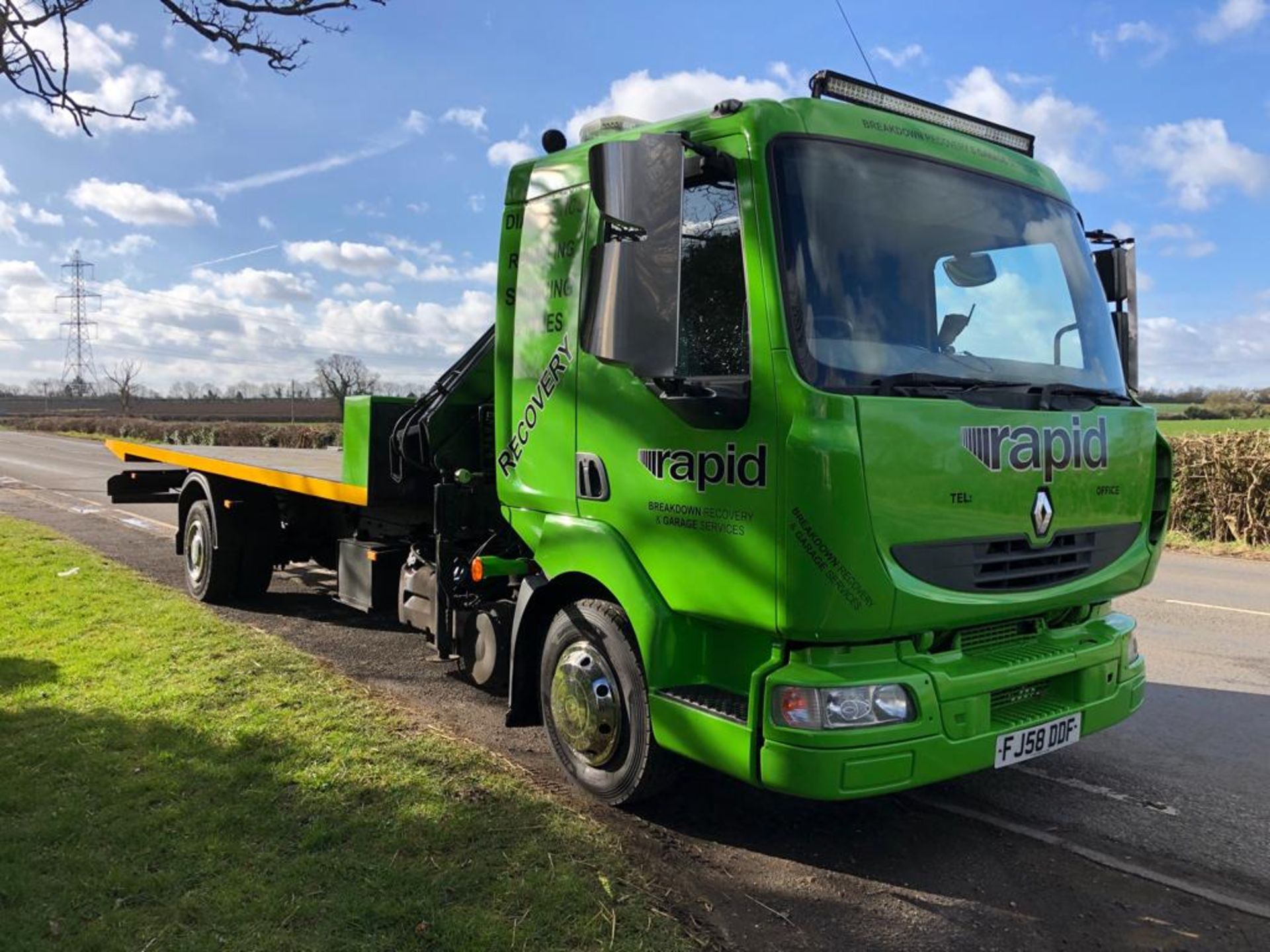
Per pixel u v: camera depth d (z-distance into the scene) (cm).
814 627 311
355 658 638
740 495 332
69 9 492
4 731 459
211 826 362
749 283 330
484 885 325
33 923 297
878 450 311
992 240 391
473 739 484
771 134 335
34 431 6038
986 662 351
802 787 313
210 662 582
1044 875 360
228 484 793
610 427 394
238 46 527
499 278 469
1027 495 353
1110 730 528
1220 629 792
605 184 319
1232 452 1397
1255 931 321
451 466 561
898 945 309
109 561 974
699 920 316
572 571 416
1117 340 445
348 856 342
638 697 388
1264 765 475
